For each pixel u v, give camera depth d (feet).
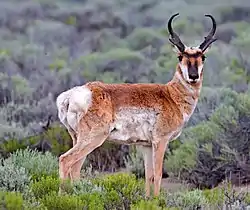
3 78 162.91
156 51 221.66
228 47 212.23
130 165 112.68
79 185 76.74
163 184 105.40
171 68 179.22
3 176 75.92
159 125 83.56
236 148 107.14
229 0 321.93
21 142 116.67
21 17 313.94
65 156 80.43
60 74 184.24
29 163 92.07
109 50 228.02
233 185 98.53
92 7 327.06
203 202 74.79
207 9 298.56
